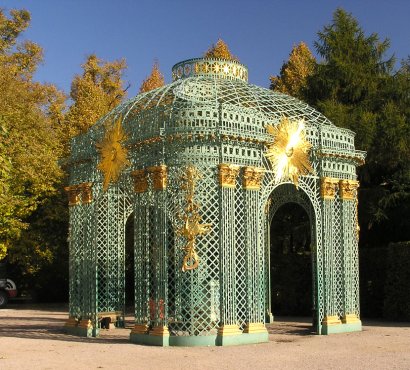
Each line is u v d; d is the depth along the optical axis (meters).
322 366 13.69
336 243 21.55
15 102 37.38
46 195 37.31
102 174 21.44
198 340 17.30
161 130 18.09
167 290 17.70
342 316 21.39
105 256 23.16
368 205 30.78
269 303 25.69
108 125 20.84
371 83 34.25
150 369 13.35
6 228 34.09
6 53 47.75
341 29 35.62
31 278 44.91
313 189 21.06
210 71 22.66
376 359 14.79
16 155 34.25
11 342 19.14
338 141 21.67
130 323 24.81
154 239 18.22
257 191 18.66
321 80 34.91
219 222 17.81
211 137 17.88
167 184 18.09
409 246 25.58
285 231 33.41
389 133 30.66
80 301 22.03
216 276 17.75
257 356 15.27
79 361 14.80
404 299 25.59
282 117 19.77
